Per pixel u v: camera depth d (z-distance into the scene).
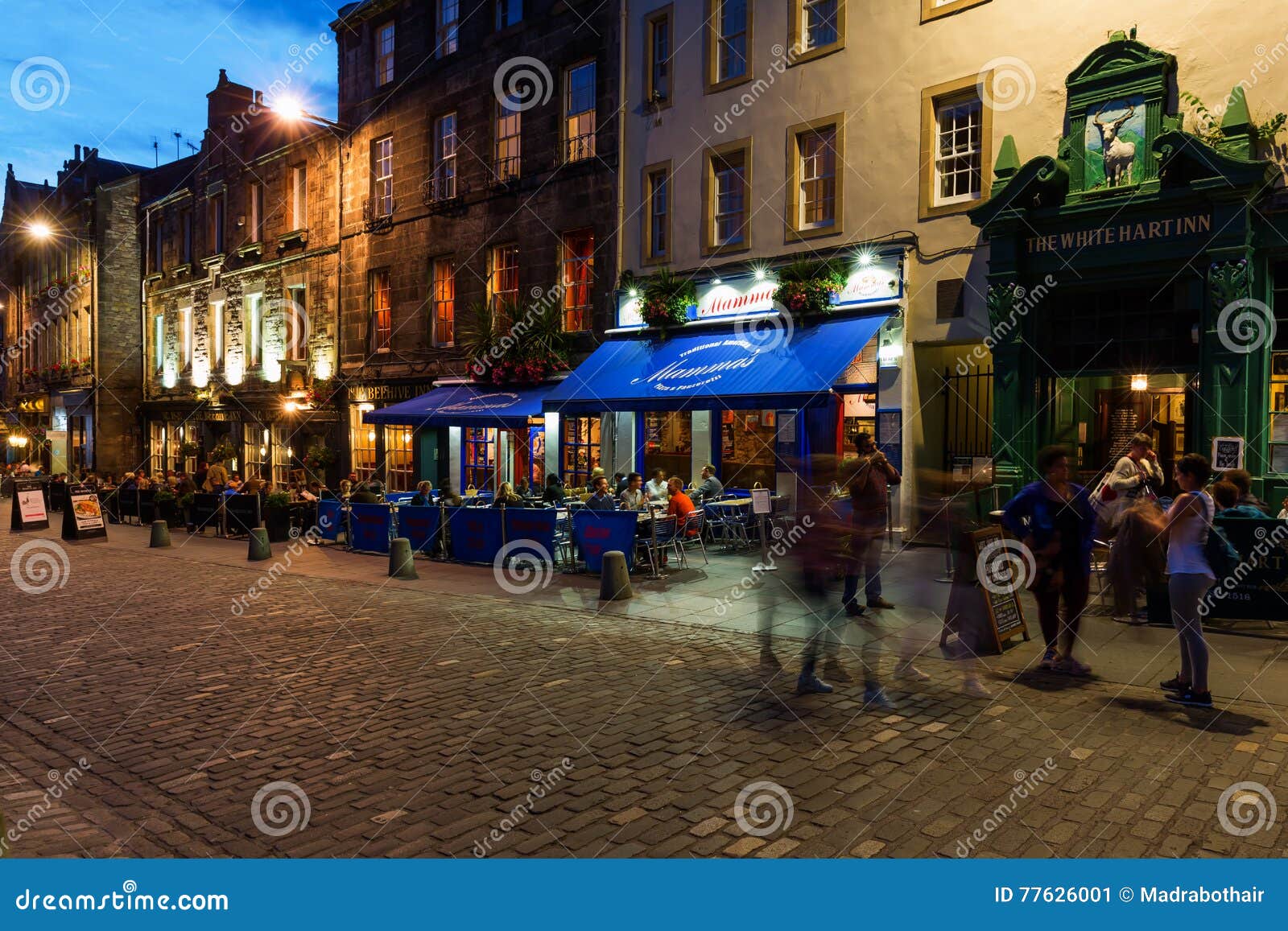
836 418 15.20
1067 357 12.27
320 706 6.63
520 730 5.99
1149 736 5.62
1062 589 7.14
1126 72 11.45
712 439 16.75
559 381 18.59
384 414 19.59
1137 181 11.37
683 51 17.08
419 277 22.41
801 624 9.34
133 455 35.97
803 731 5.86
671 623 9.45
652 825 4.47
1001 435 12.39
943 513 9.21
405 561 13.11
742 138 16.16
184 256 33.09
